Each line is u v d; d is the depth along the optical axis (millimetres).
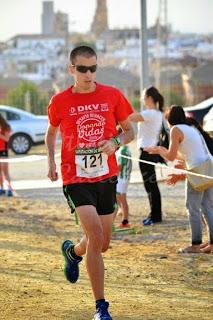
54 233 13602
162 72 96625
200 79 81000
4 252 11688
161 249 11953
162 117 14180
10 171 25156
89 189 7926
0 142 18969
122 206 14016
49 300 8828
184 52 124688
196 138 11273
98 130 7984
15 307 8531
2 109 33156
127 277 10039
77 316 8172
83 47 7961
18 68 148000
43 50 153125
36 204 17484
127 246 12273
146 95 14227
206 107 27234
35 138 32875
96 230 7754
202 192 11445
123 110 8148
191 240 11703
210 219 11500
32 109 45188
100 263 7773
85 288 9383
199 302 8797
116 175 8102
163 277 10047
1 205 17344
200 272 10305
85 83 7930
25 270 10398
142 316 8180
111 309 8453
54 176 8266
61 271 10320
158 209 14414
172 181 11727
